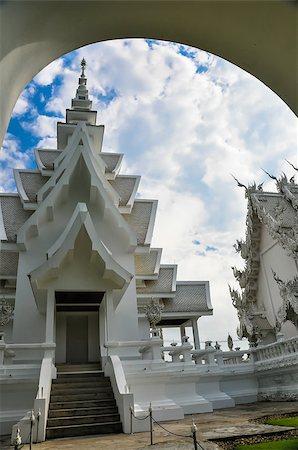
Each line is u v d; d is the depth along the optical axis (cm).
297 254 1933
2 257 2202
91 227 1526
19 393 1238
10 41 426
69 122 2856
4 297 2052
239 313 2422
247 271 2447
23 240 1936
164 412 1212
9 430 1173
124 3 514
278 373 1675
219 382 1750
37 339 1759
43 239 1991
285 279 2114
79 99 2981
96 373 1368
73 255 1555
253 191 2431
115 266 1536
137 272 2395
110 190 2241
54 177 2181
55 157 2528
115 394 1175
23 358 1691
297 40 520
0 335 1330
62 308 1803
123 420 1046
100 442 876
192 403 1409
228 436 809
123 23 560
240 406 1564
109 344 1372
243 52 588
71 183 2100
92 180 2039
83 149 2077
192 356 1739
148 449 749
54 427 1010
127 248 2077
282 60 555
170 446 762
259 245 2406
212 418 1188
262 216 2267
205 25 561
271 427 906
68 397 1175
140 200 2536
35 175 2436
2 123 436
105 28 566
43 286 1512
